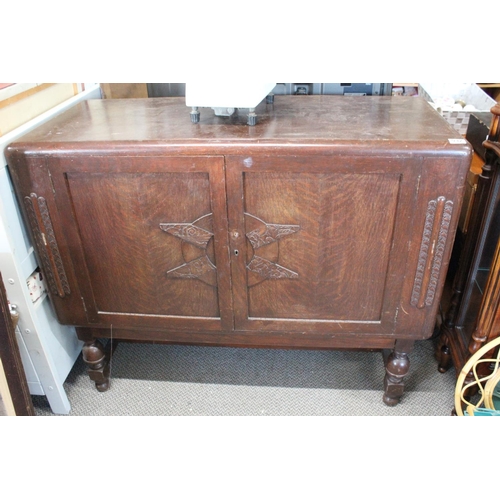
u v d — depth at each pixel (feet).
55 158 3.22
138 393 4.49
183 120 3.61
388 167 3.06
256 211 3.32
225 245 3.46
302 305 3.71
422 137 3.10
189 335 4.08
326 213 3.28
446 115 5.18
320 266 3.51
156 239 3.51
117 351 4.98
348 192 3.19
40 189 3.34
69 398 4.43
